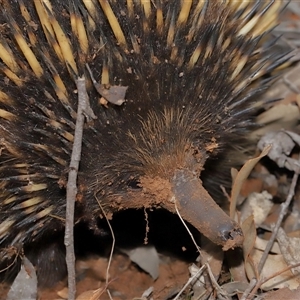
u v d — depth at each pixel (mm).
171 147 947
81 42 930
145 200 964
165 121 943
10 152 949
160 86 938
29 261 1036
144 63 936
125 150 946
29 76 942
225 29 987
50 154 944
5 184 962
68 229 901
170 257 1090
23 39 927
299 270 996
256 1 1038
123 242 1091
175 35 945
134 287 1081
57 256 1069
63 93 933
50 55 941
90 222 998
